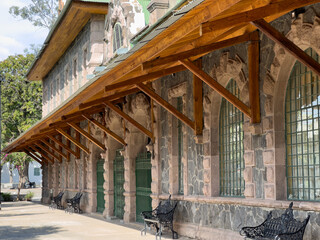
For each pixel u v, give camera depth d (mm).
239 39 9836
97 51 21984
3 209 27344
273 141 9461
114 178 19531
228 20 7141
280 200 9297
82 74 23984
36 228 16641
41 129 20828
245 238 8961
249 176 10242
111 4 19969
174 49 9484
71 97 13797
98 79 10914
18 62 47594
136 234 14117
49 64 32375
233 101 9875
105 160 19688
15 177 91000
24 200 38281
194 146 12898
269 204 9367
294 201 8922
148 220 13500
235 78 10703
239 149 11148
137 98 15898
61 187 28812
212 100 11852
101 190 21250
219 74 11367
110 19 20156
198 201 12367
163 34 7711
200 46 9570
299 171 9156
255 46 9930
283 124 9484
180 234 13164
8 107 47406
